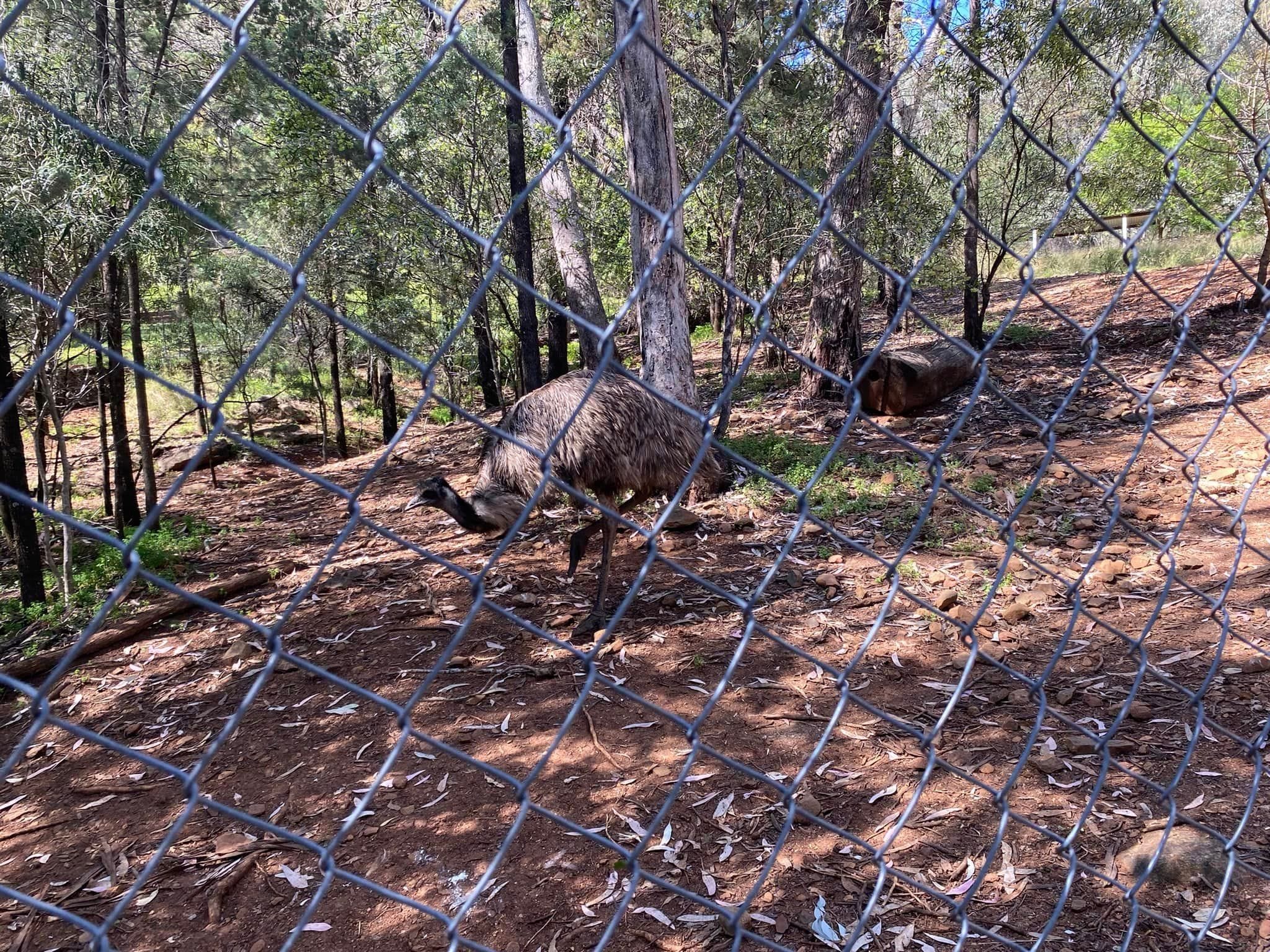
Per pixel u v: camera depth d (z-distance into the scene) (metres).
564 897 3.20
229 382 0.78
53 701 5.48
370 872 3.45
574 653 1.07
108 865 3.72
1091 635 4.53
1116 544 5.60
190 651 5.91
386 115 0.86
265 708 4.91
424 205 0.89
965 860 3.12
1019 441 8.13
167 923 3.35
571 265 11.99
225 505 11.45
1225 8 8.48
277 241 11.52
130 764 4.54
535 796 3.78
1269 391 8.18
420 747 4.25
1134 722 3.77
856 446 8.59
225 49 8.09
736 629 5.05
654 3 7.11
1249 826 3.05
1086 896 2.87
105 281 8.44
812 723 4.07
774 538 6.37
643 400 5.04
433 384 0.92
